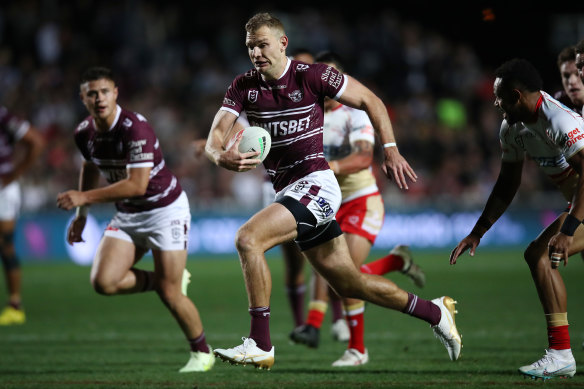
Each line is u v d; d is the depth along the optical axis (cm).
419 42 7875
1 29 7381
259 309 1688
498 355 2262
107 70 2045
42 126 6538
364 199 2348
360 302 2180
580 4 7975
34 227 5738
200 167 6341
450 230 6372
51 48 7256
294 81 1750
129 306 3634
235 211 6122
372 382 1875
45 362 2261
